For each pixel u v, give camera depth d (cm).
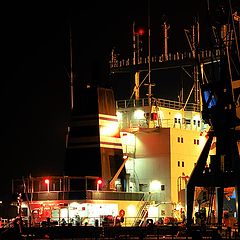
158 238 6231
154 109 9462
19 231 6047
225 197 8394
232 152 6456
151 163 9219
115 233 6862
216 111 6612
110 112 9050
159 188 9100
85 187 8281
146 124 9412
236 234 6219
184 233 6556
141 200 8850
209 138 6675
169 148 9100
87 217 7788
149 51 9819
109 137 8938
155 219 8806
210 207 7594
